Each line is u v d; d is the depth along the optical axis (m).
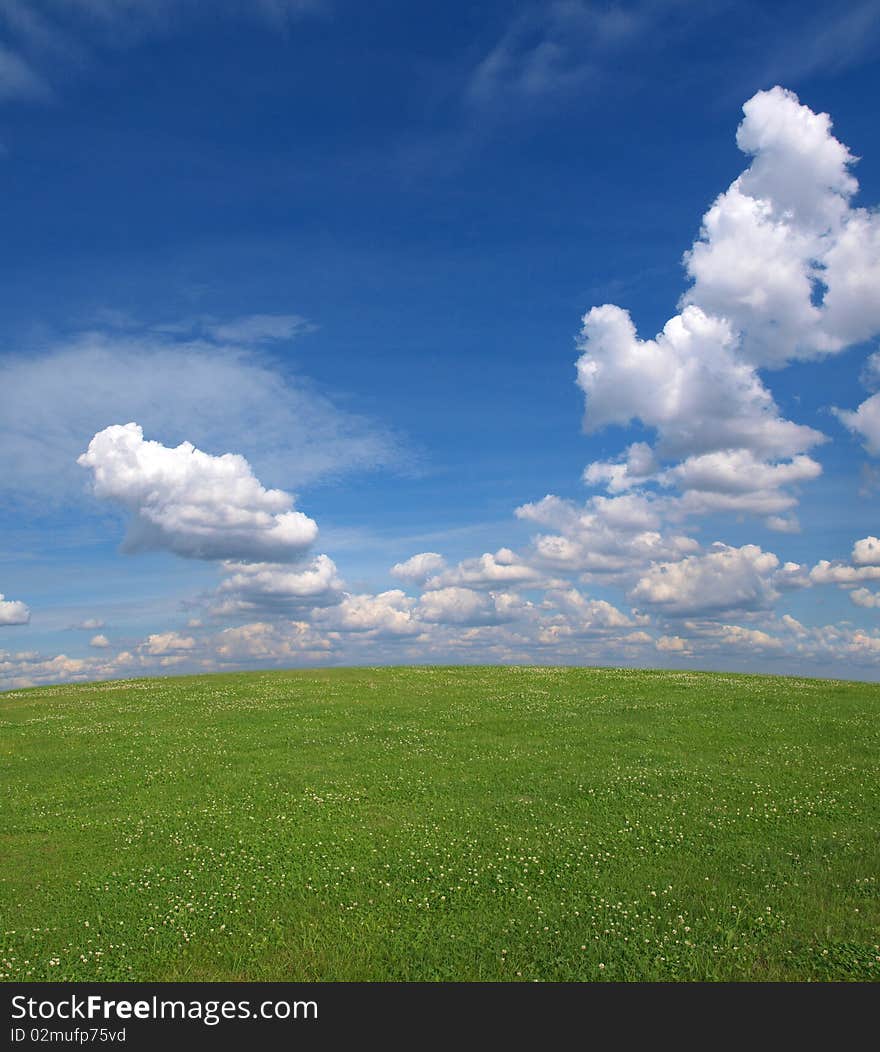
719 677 51.25
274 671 61.66
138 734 35.50
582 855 18.31
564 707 39.72
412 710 40.03
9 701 48.84
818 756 27.92
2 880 17.92
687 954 13.26
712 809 21.66
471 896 16.19
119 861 19.00
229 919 15.38
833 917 14.58
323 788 25.27
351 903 15.98
